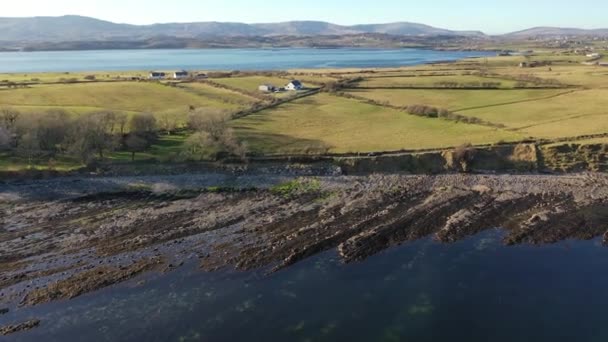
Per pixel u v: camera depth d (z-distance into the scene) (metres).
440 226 73.56
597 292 56.59
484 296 55.91
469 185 90.38
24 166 93.00
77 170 93.62
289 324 50.69
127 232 71.31
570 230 71.81
